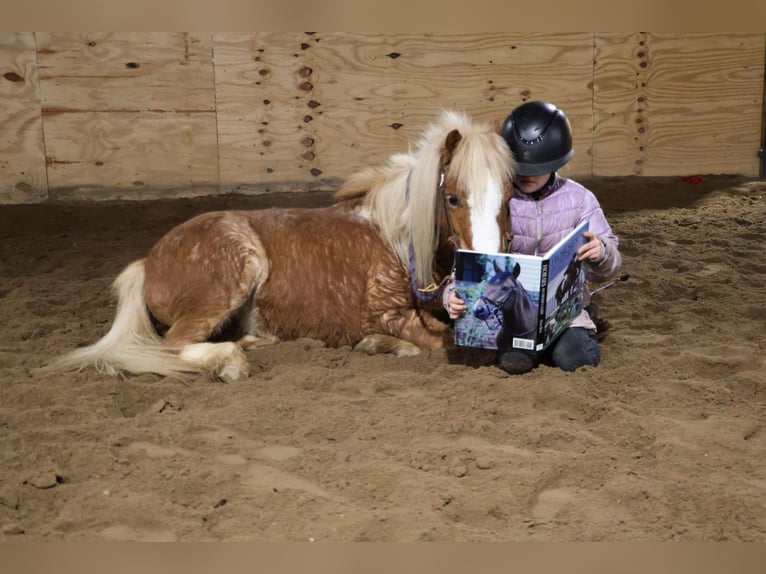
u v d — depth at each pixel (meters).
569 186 3.73
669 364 3.88
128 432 3.17
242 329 4.17
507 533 2.57
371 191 4.12
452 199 3.47
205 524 2.62
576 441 3.12
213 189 8.73
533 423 3.25
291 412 3.38
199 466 2.93
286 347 4.02
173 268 3.98
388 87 8.81
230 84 8.57
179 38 8.42
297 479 2.89
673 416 3.37
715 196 8.42
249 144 8.71
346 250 4.03
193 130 8.59
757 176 9.32
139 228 7.38
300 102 8.71
